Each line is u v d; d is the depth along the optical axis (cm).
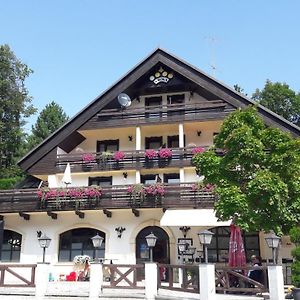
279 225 1705
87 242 2753
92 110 2897
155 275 1709
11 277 2648
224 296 1648
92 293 1742
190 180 2728
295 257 1534
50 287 2006
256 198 1677
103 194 2655
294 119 4825
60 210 2686
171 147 2928
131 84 2858
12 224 2838
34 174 2920
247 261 2480
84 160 2850
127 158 2798
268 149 1808
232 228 1909
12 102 4319
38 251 2759
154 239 1748
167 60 2830
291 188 1714
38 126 5962
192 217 2331
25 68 4441
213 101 2755
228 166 1767
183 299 1581
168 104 2864
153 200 2570
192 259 2489
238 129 1742
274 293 1528
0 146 4366
